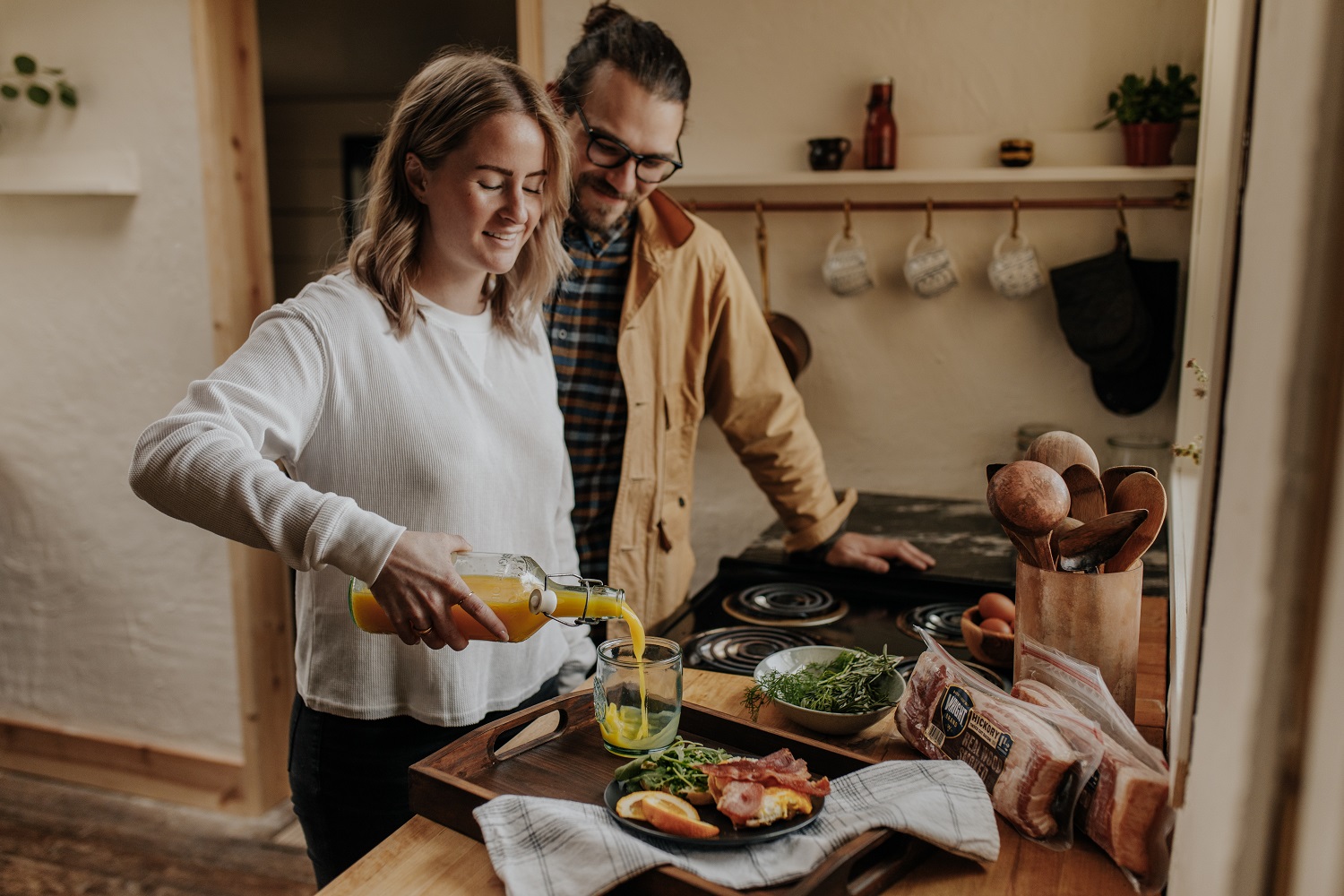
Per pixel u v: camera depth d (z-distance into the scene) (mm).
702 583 2748
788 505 2068
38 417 2914
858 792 962
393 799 1372
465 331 1383
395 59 4000
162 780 2988
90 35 2688
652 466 1938
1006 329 2434
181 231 2691
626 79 1619
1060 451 1148
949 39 2352
